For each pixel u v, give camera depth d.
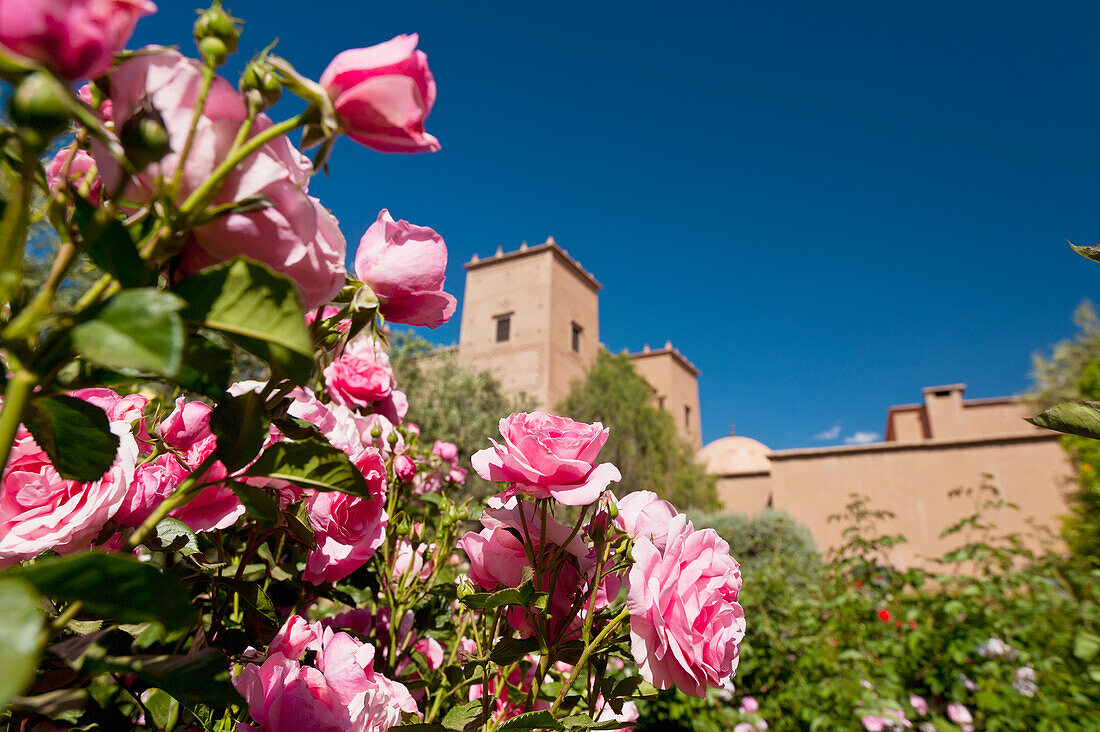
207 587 1.00
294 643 0.79
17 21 0.34
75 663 0.45
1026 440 15.25
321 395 1.25
